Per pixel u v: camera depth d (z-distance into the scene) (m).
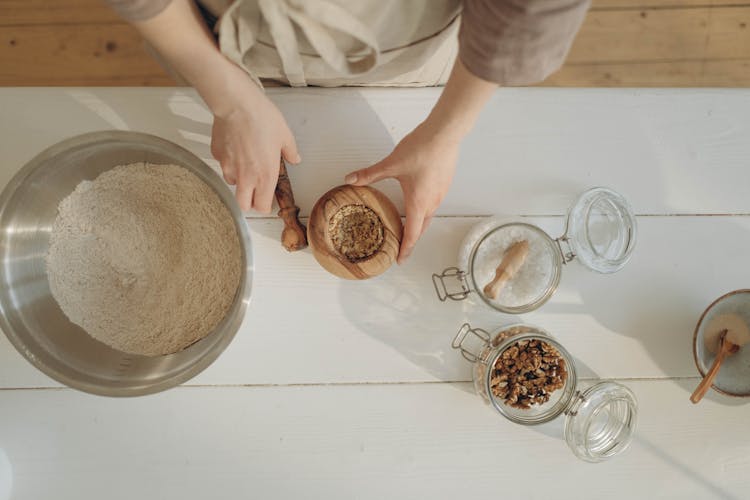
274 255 0.84
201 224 0.81
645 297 0.88
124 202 0.81
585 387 0.87
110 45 1.27
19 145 0.83
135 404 0.84
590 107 0.87
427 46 0.71
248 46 0.62
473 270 0.80
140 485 0.83
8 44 1.26
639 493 0.86
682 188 0.88
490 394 0.77
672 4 1.32
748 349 0.84
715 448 0.87
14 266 0.76
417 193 0.75
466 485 0.85
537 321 0.87
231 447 0.84
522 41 0.47
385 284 0.85
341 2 0.58
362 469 0.84
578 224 0.81
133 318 0.81
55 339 0.77
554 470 0.85
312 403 0.84
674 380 0.87
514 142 0.86
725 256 0.89
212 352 0.71
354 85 0.84
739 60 1.33
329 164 0.85
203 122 0.84
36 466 0.83
